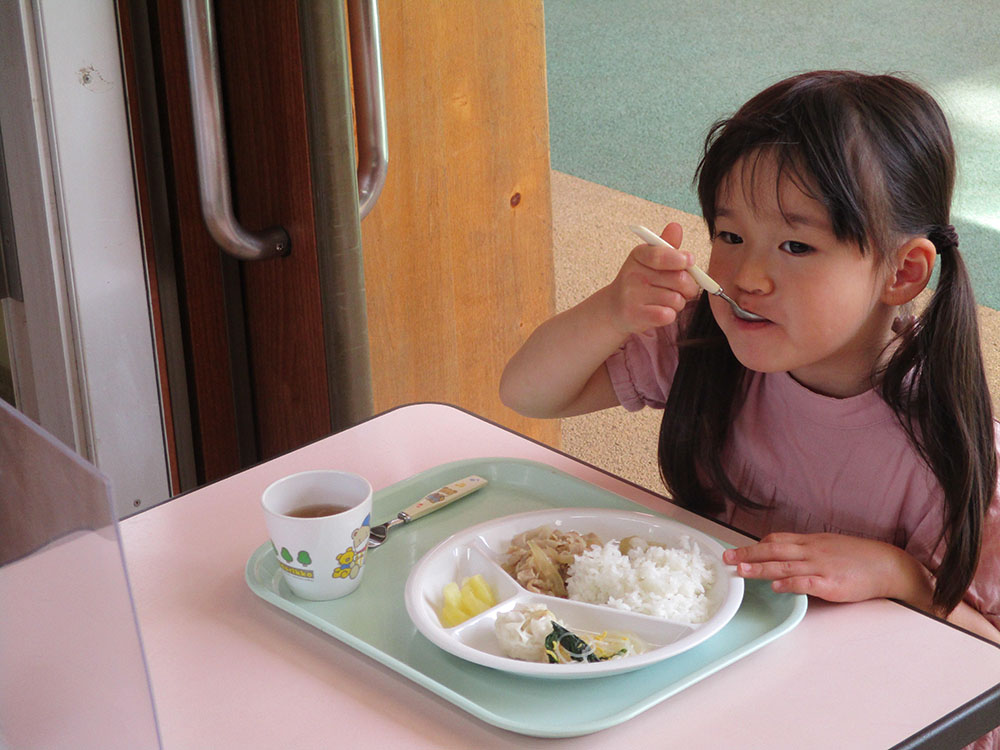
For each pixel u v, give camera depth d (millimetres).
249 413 1717
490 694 776
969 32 4602
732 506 1196
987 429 1030
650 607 840
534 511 968
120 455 1568
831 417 1086
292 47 1403
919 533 1067
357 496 912
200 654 826
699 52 4508
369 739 736
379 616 872
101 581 614
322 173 1444
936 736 729
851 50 4457
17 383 1546
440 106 1821
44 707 731
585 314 1153
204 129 1383
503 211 1976
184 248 1586
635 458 2373
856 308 963
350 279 1509
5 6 1323
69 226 1423
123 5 1467
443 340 1957
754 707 755
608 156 3705
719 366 1136
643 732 735
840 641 822
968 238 3156
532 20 1907
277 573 926
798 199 925
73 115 1385
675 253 1004
